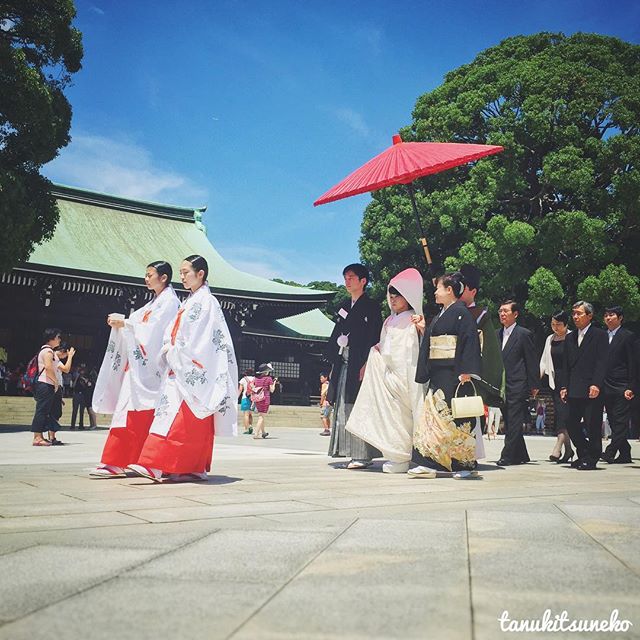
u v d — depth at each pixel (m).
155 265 5.18
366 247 27.97
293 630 1.59
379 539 2.71
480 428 6.62
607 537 2.80
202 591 1.92
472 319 5.63
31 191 15.13
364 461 6.25
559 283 22.70
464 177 26.94
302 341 35.44
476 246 24.33
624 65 26.70
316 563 2.28
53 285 26.80
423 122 26.34
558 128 23.91
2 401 21.95
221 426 4.97
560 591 1.95
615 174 23.77
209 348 4.88
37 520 3.14
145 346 5.00
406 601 1.83
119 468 5.09
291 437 16.20
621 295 22.14
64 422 21.00
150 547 2.53
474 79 26.41
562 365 7.46
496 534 2.84
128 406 5.05
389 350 5.99
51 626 1.60
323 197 6.77
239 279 32.44
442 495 4.27
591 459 6.95
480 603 1.82
